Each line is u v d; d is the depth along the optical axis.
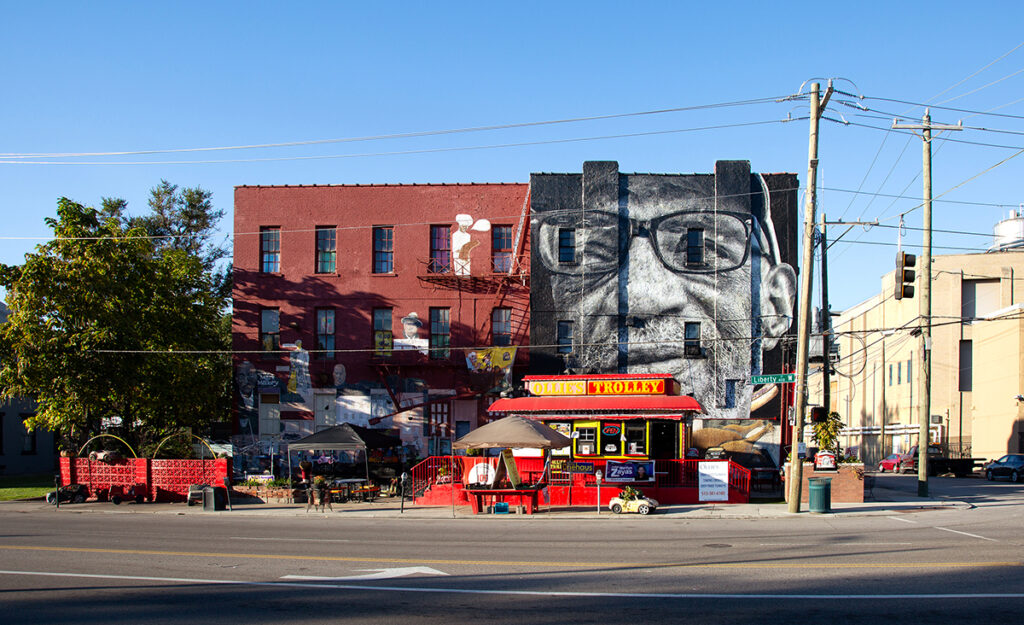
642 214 33.44
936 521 20.94
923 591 11.14
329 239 35.84
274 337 35.56
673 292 33.06
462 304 35.00
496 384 33.44
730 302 32.91
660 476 26.59
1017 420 47.66
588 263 33.22
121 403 34.06
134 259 33.31
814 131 23.55
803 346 24.09
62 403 31.06
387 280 35.25
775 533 18.34
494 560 14.28
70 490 29.70
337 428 29.30
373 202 35.66
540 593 11.25
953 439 56.28
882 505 25.92
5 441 46.50
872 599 10.67
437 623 9.61
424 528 20.50
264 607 10.55
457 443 23.92
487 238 34.97
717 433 32.31
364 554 15.16
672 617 9.79
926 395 29.11
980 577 12.12
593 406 28.33
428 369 34.69
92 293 31.14
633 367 32.81
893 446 65.19
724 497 26.30
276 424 34.97
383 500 29.42
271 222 35.91
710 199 33.34
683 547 15.85
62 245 31.53
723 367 32.62
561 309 33.22
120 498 29.52
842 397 80.81
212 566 13.81
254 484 30.42
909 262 21.28
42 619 10.01
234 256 35.81
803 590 11.27
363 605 10.61
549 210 33.62
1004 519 21.31
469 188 35.31
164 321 34.12
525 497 24.75
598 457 28.27
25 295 30.42
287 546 16.41
